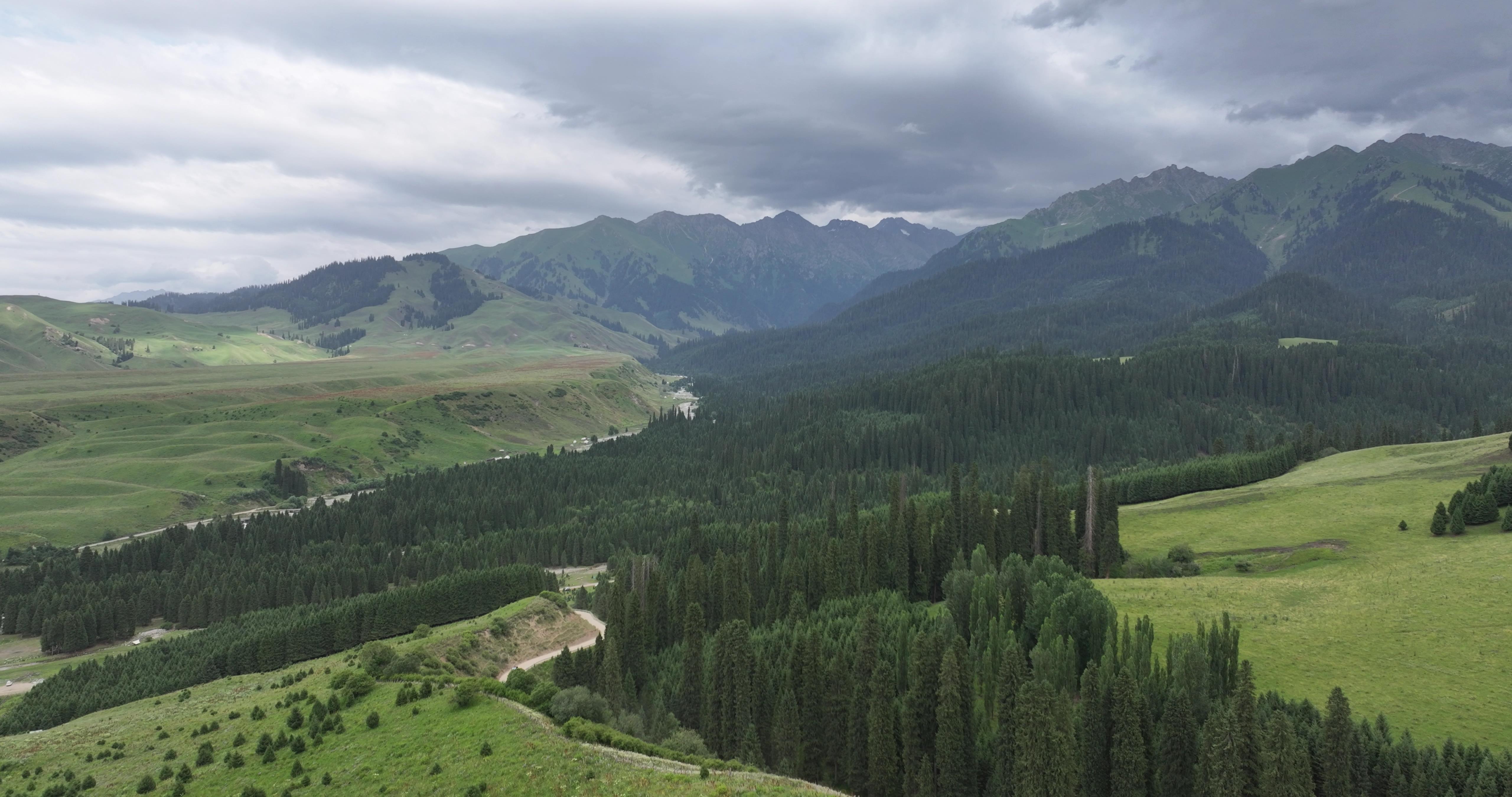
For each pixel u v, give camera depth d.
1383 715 82.94
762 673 108.62
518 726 83.12
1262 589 126.12
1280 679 97.38
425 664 118.12
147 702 123.50
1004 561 138.12
